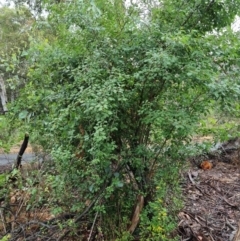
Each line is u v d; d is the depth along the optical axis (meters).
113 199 2.76
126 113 2.71
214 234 3.54
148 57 2.52
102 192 2.60
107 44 2.68
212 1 2.75
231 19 2.85
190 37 2.46
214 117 2.96
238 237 2.95
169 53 2.45
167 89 2.63
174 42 2.37
